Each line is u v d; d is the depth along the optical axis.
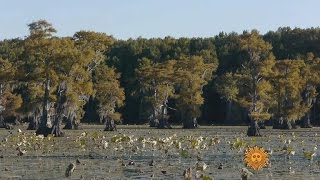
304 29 141.75
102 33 91.44
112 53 141.88
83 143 41.56
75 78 73.88
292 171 27.33
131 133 74.62
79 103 73.75
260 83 79.06
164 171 26.09
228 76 117.25
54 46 72.06
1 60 100.31
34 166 29.41
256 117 72.38
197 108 102.94
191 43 146.38
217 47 146.12
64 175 25.33
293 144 50.66
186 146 44.62
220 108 132.50
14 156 35.88
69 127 92.81
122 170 27.50
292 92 94.31
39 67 71.56
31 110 81.94
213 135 69.94
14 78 83.38
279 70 94.31
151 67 107.62
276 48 140.38
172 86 110.06
